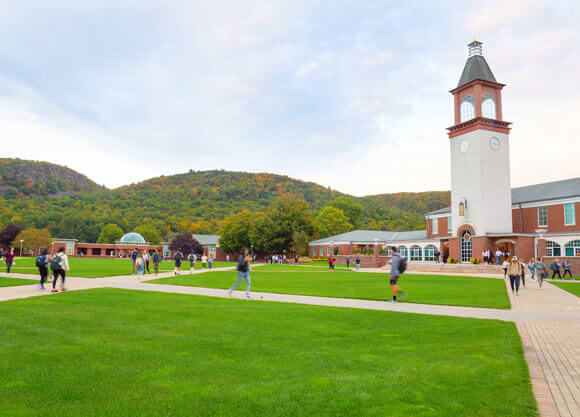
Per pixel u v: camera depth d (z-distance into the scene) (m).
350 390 6.05
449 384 6.37
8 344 8.32
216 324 10.59
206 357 7.68
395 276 16.05
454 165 54.34
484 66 52.91
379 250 67.62
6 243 104.44
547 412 5.50
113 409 5.39
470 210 51.66
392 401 5.70
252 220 91.50
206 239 124.44
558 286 26.00
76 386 6.16
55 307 12.93
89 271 34.81
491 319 12.05
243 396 5.82
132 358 7.54
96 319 11.02
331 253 72.00
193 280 26.38
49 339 8.81
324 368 7.10
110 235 137.75
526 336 10.02
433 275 38.88
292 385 6.23
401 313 12.79
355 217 118.31
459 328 10.51
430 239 63.16
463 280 30.47
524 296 19.58
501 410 5.49
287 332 9.78
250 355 7.84
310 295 18.12
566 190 51.03
